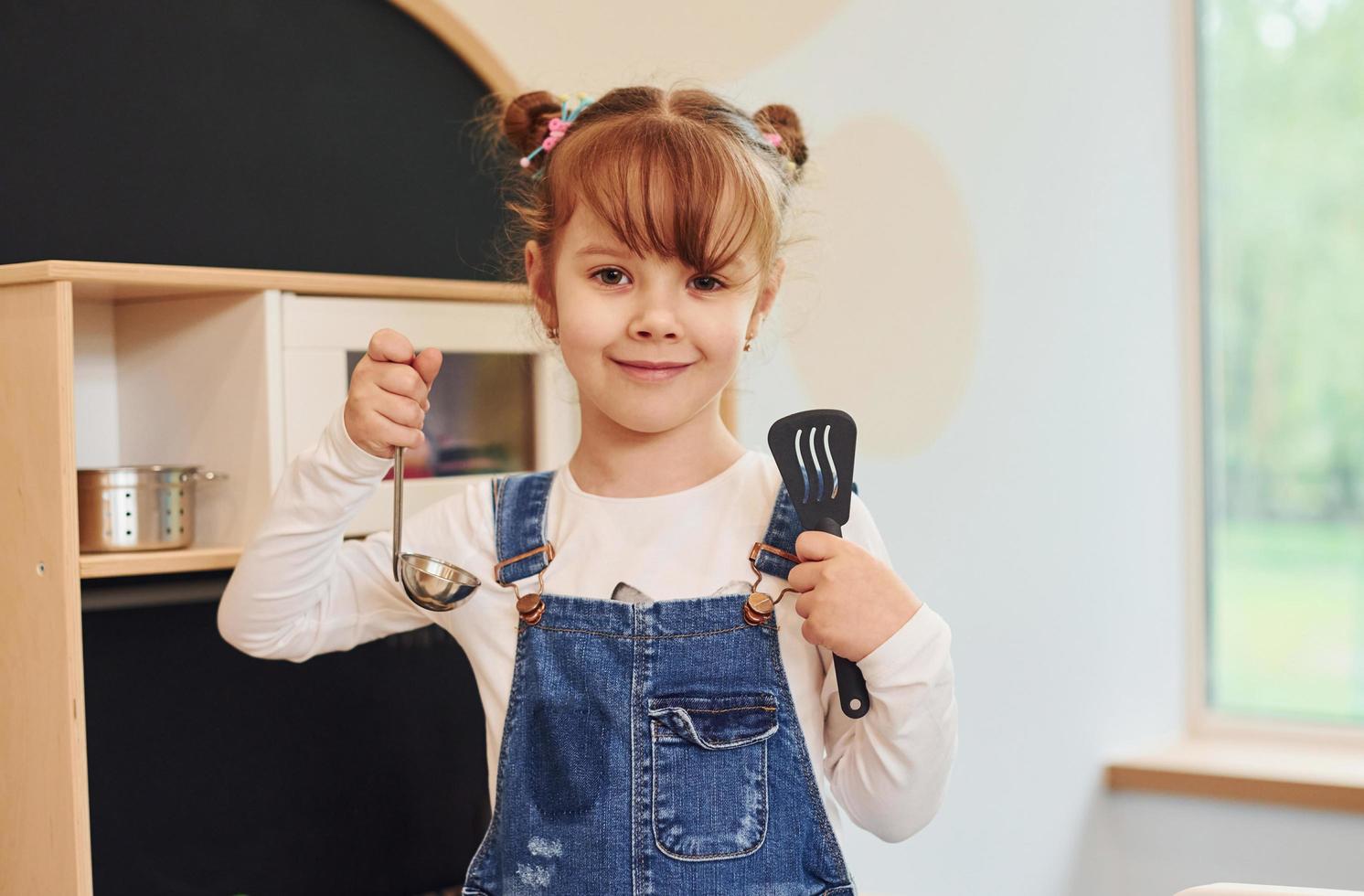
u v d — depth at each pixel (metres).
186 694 1.35
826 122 1.81
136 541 1.11
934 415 1.94
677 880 0.87
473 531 0.99
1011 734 2.05
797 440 0.88
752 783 0.89
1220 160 2.46
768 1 1.79
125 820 1.31
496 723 0.94
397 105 1.50
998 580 2.04
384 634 1.02
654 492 0.95
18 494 1.08
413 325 1.28
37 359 1.06
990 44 2.07
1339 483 2.39
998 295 2.06
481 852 0.96
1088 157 2.26
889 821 0.88
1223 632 2.48
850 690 0.86
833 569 0.84
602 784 0.89
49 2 1.24
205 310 1.22
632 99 0.96
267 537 0.93
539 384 1.40
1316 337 2.40
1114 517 2.30
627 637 0.91
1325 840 2.12
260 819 1.40
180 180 1.33
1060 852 2.16
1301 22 2.39
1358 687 2.39
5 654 1.11
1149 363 2.40
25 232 1.23
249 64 1.38
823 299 1.79
